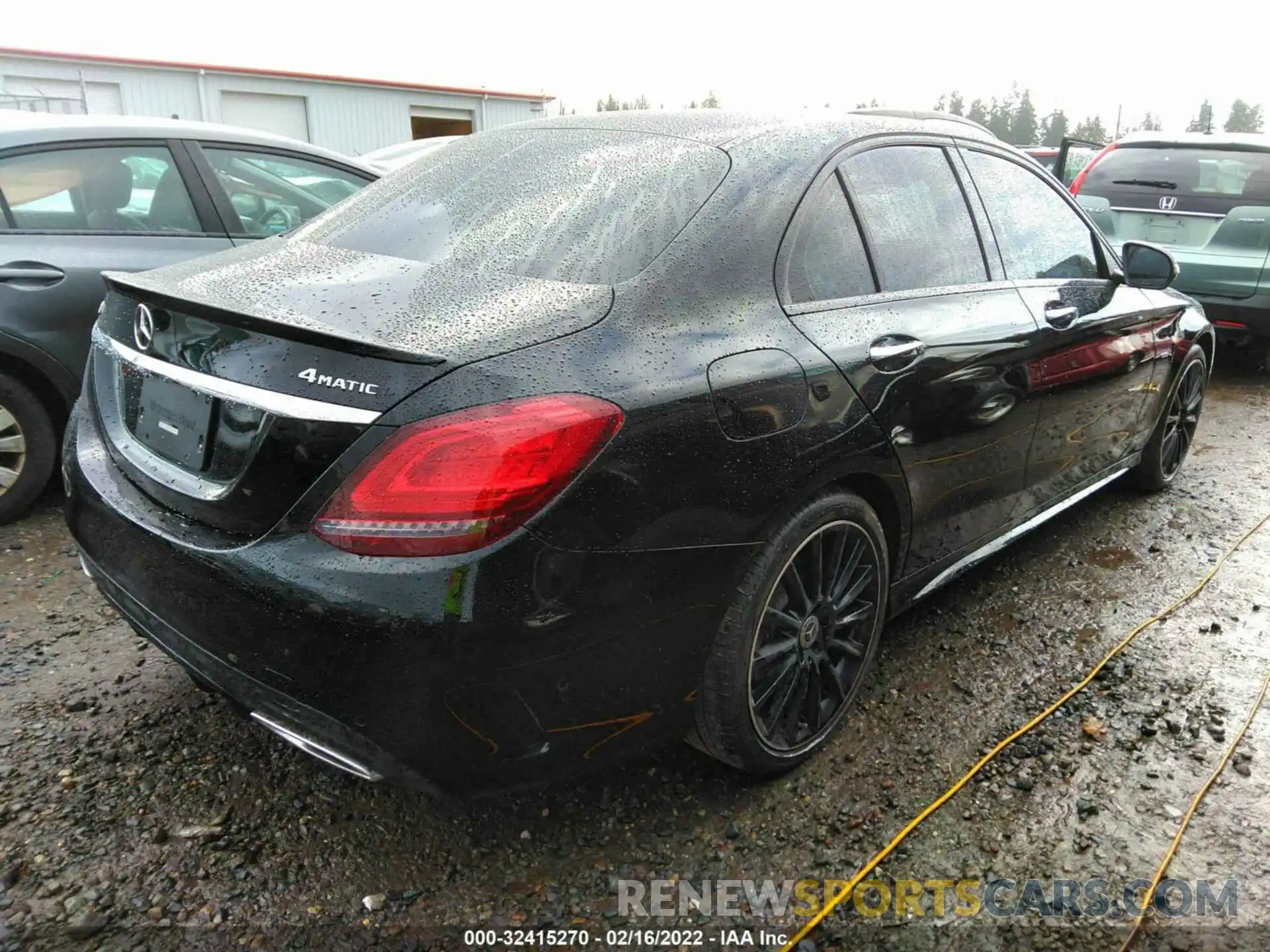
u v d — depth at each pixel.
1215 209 6.63
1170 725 2.62
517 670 1.72
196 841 2.09
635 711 1.95
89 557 2.14
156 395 1.99
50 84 15.91
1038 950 1.90
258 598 1.71
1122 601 3.37
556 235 2.14
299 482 1.69
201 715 2.53
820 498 2.20
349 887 1.99
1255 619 3.26
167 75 16.81
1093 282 3.47
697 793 2.31
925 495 2.58
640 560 1.82
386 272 2.07
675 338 1.94
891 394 2.34
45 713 2.51
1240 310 6.52
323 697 1.69
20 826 2.10
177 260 3.84
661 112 2.73
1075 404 3.26
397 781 1.76
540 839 2.15
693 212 2.16
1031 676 2.86
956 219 2.84
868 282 2.45
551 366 1.75
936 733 2.56
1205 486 4.63
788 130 2.49
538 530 1.67
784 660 2.24
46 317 3.50
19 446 3.61
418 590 1.62
